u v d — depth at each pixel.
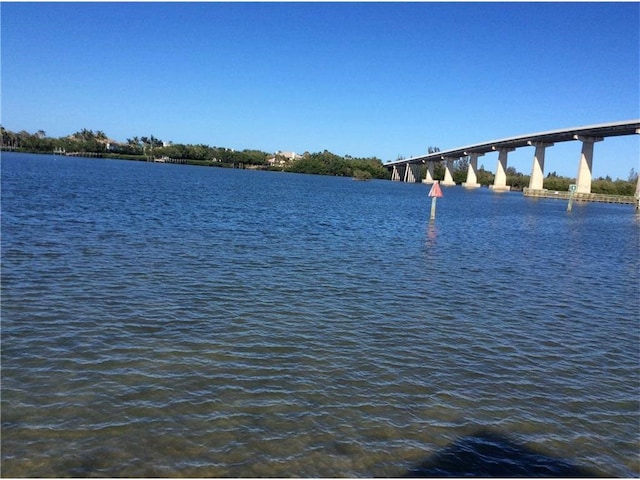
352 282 20.03
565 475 7.86
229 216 41.91
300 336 13.30
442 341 13.62
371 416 9.26
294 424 8.80
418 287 19.88
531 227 50.28
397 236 36.06
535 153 132.62
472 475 7.70
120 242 25.66
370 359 12.01
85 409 8.91
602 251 34.81
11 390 9.45
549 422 9.48
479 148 168.75
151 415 8.84
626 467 8.16
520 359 12.66
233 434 8.37
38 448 7.69
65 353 11.33
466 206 80.81
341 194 96.06
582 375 11.87
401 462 7.90
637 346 14.23
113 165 172.00
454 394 10.41
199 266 21.20
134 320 13.81
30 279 17.39
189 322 13.91
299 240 30.83
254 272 20.78
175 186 79.38
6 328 12.63
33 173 84.12
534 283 22.14
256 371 10.92
